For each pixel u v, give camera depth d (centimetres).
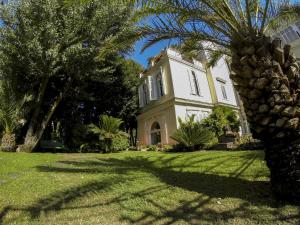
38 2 1281
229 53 618
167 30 532
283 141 392
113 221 358
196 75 1934
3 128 1362
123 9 1330
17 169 800
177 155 1085
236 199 418
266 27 489
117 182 570
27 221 367
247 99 418
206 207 393
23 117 1414
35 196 484
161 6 492
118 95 2148
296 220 323
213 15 498
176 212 379
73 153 1459
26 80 1489
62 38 1333
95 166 847
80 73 1492
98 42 1411
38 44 1244
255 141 1127
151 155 1193
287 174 384
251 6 494
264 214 348
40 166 848
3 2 1353
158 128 1945
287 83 388
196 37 521
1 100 1332
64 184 569
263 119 396
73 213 394
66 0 551
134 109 2234
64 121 1912
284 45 409
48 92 1664
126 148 1678
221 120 1520
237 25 438
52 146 1923
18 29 1282
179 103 1697
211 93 2002
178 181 573
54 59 1305
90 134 1619
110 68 1697
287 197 386
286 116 380
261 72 390
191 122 1363
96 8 1339
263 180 540
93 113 2170
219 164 766
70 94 1661
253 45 402
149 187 525
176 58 1812
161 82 1878
